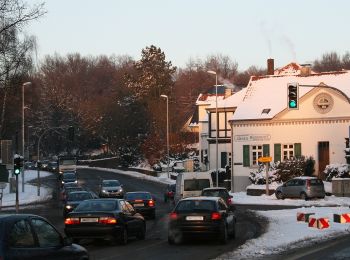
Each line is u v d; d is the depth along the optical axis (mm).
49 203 62594
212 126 84125
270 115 68688
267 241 24609
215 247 23703
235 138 71188
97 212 24531
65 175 86375
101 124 143250
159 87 126125
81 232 24328
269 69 88875
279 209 46156
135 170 117625
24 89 77750
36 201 65750
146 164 118938
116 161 135125
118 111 130625
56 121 148125
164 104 112562
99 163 141000
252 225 33562
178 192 42906
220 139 83062
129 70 164375
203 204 24938
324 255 20297
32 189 84625
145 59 129375
